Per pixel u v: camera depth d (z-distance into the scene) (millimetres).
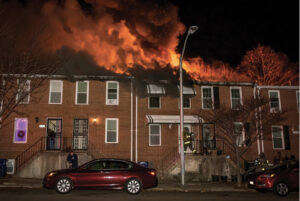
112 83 19188
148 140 18734
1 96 13844
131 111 18891
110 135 18484
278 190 11703
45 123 18094
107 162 11891
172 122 18047
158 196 11164
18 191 11867
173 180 16703
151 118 18297
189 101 19625
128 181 11453
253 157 19250
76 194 11141
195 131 19156
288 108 20312
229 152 18969
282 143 19812
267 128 16688
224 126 15219
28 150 17688
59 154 16578
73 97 18641
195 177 16953
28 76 15227
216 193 12414
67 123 18266
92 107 18641
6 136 17688
